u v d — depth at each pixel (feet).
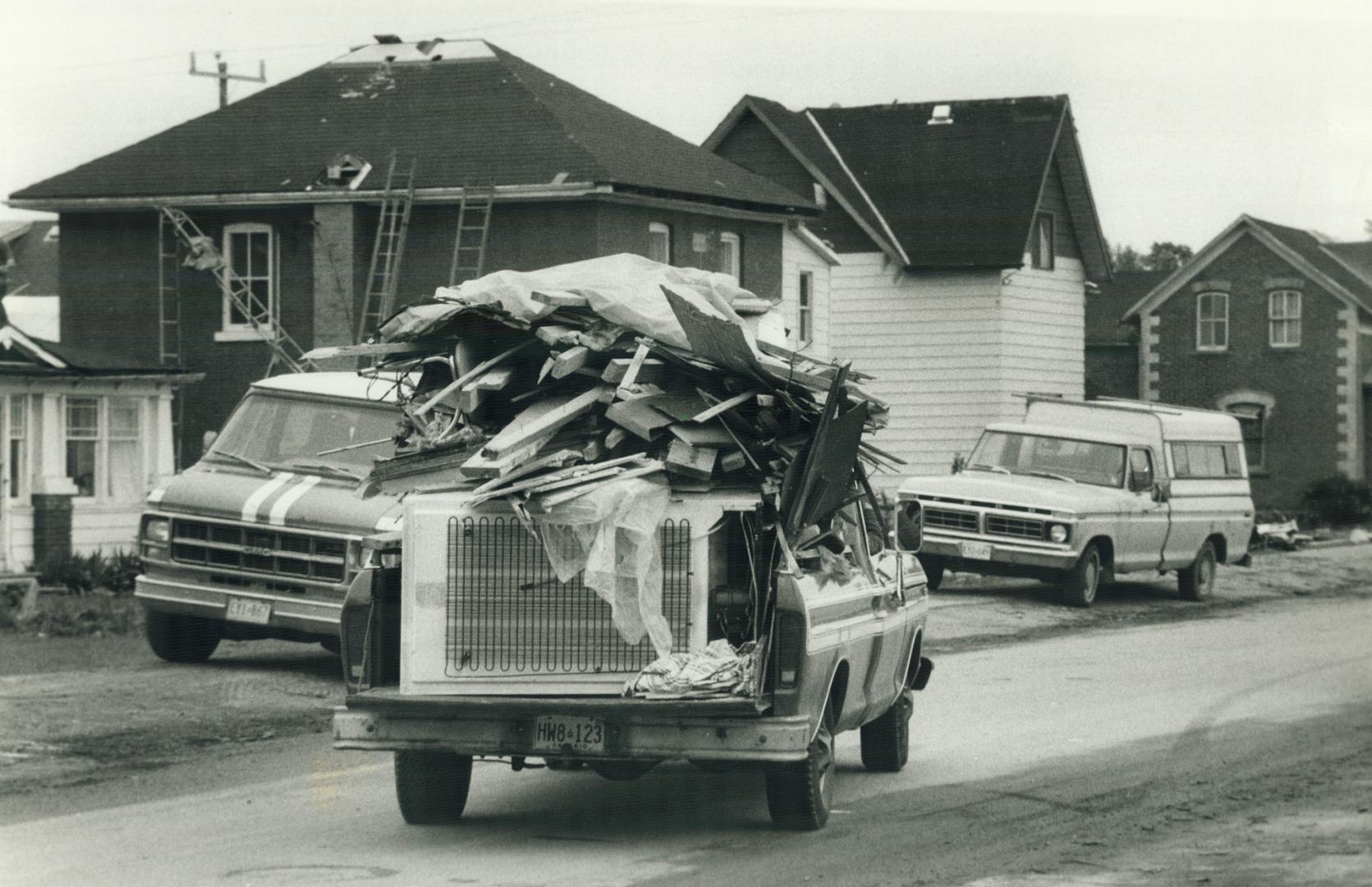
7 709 50.55
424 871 32.96
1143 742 50.98
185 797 40.63
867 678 40.16
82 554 100.07
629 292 36.11
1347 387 194.18
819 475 35.09
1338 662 72.64
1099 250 170.19
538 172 118.32
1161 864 34.60
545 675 34.45
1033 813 39.93
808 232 147.02
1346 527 183.42
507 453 34.42
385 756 46.44
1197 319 200.85
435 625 34.42
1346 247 204.64
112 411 102.94
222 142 128.16
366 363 81.41
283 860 33.96
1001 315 157.79
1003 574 94.68
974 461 99.81
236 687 55.21
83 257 128.88
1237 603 105.19
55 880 32.30
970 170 162.40
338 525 55.67
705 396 35.24
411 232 121.60
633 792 42.16
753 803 40.65
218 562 57.88
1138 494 97.19
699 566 34.30
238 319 125.39
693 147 138.62
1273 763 47.47
